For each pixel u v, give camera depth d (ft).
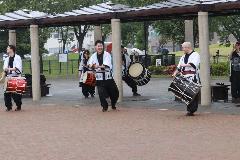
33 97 68.03
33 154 32.91
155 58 123.65
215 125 41.93
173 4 56.70
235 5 51.96
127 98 66.85
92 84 67.05
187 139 36.37
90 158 31.27
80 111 54.19
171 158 30.60
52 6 139.44
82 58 68.85
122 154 32.09
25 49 130.31
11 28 73.56
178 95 48.01
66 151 33.53
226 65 110.42
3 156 32.53
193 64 47.62
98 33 71.97
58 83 100.58
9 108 56.39
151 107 56.39
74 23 67.82
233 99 58.18
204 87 55.06
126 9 61.41
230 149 32.55
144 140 36.55
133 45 210.38
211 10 53.93
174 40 131.44
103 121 46.21
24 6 133.90
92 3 141.18
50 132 41.14
